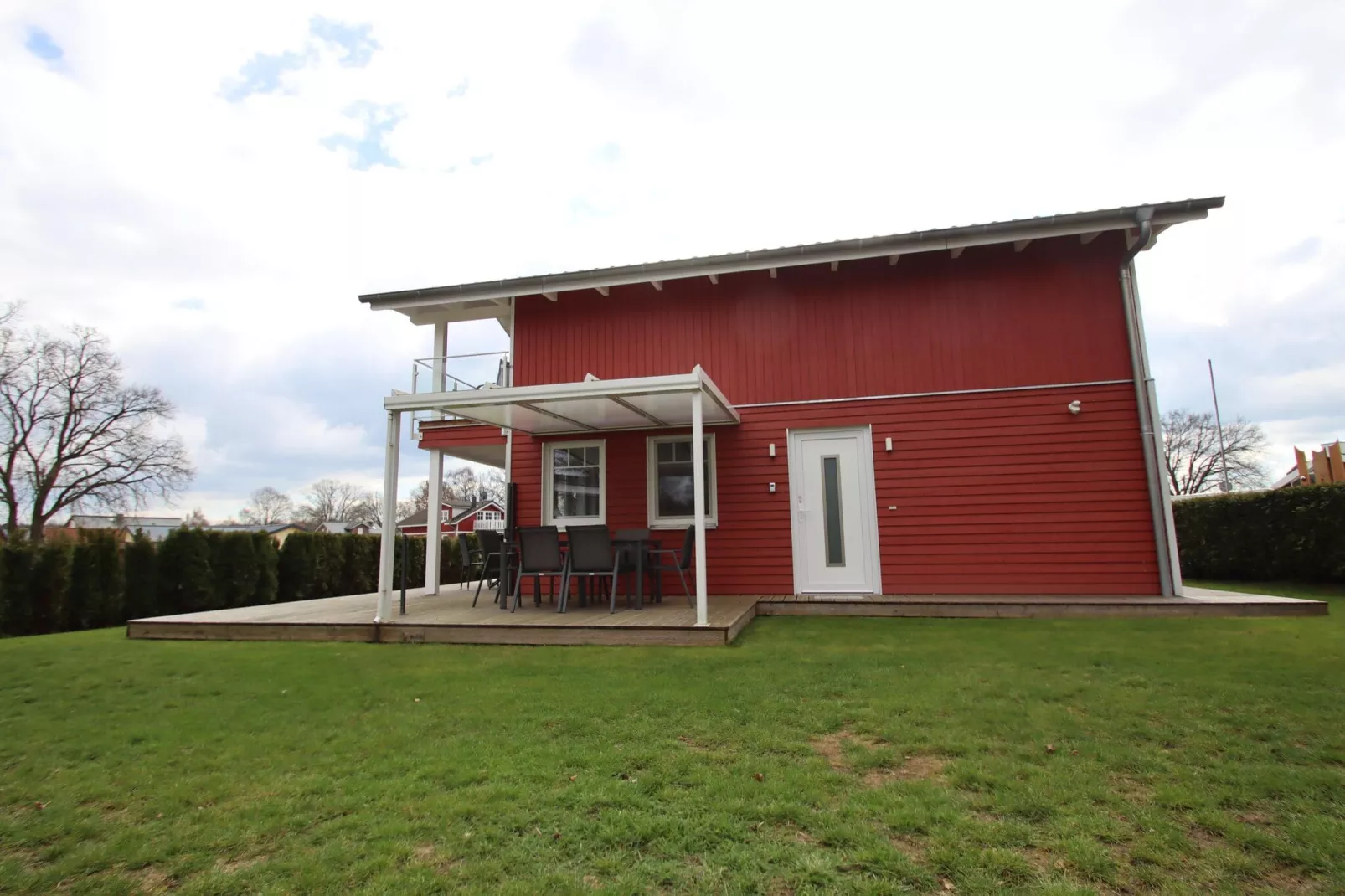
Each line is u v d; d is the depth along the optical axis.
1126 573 7.80
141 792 2.91
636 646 6.04
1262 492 10.80
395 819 2.56
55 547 10.06
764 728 3.53
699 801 2.65
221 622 7.05
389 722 3.82
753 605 7.55
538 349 9.78
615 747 3.29
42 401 24.72
